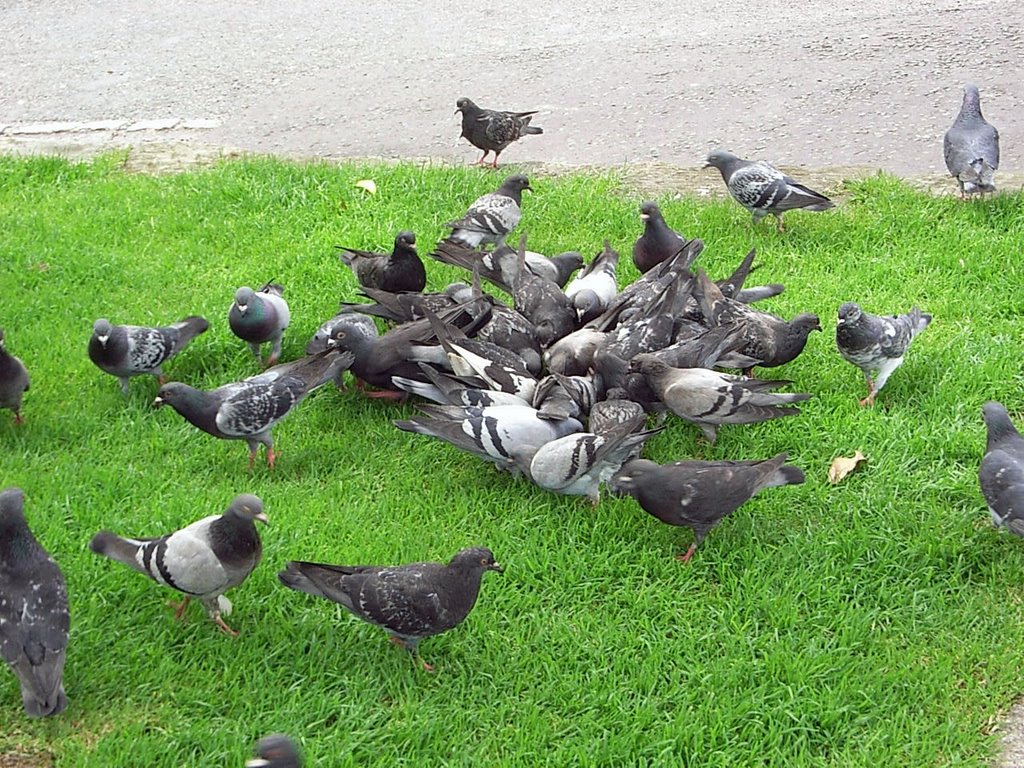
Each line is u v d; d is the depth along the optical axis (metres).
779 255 3.96
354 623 2.80
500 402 3.21
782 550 2.95
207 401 3.11
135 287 3.84
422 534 2.99
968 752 2.59
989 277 3.82
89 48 5.81
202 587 2.69
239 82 5.35
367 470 3.19
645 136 4.78
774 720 2.64
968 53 5.27
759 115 4.88
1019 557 2.93
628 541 3.00
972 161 4.08
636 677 2.72
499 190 4.07
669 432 3.29
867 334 3.26
